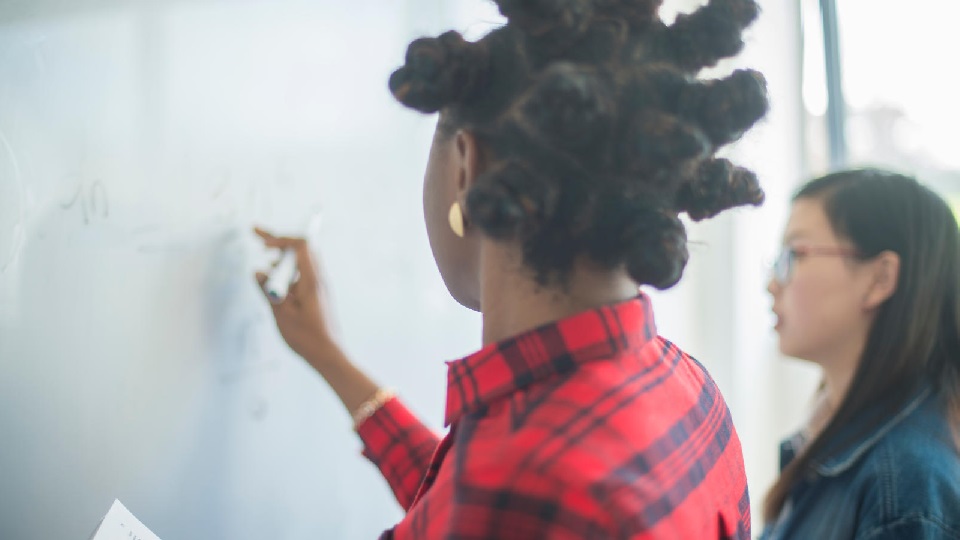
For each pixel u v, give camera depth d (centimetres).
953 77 191
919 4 194
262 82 97
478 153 53
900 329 109
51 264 75
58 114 76
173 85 86
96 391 79
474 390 51
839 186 117
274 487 101
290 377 103
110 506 81
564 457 44
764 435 202
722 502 55
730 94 51
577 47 50
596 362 50
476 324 135
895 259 110
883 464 102
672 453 50
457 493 44
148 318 85
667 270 50
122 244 82
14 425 73
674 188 52
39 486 75
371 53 113
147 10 83
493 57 52
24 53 73
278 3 99
